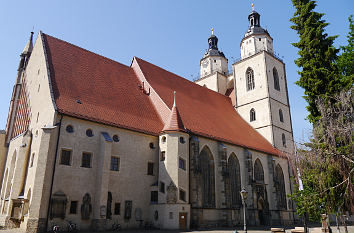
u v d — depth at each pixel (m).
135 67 49.47
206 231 32.28
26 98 40.97
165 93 46.59
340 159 21.64
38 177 27.61
